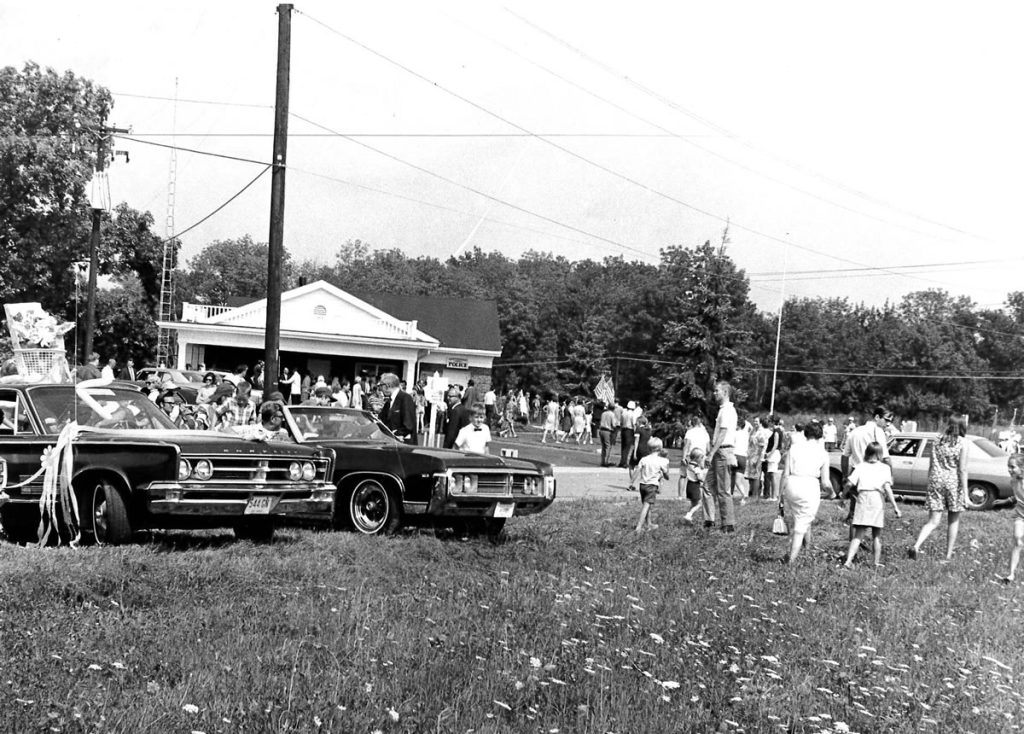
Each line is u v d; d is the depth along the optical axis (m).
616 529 16.08
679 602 10.23
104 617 7.46
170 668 6.35
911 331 102.88
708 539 15.64
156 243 56.00
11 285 34.72
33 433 10.77
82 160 35.31
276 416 13.77
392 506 13.09
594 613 9.11
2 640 6.62
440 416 32.19
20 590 7.93
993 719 7.46
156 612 7.78
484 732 5.71
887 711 7.24
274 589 8.88
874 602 11.59
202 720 5.41
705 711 6.68
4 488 10.43
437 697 6.25
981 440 26.30
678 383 70.19
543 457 37.38
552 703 6.41
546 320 106.44
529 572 11.20
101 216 36.75
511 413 52.19
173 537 11.73
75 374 11.16
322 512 11.29
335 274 120.81
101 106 36.16
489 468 13.23
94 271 36.38
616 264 126.12
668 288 98.00
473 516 13.13
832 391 101.31
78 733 5.11
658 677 7.36
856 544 14.61
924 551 16.52
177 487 10.18
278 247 21.89
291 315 52.47
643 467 16.16
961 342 108.25
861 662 8.57
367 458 13.16
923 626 10.52
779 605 10.77
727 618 9.83
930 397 100.81
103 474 10.34
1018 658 9.66
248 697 5.86
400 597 9.11
